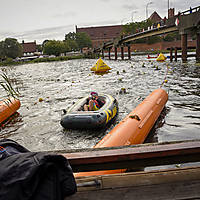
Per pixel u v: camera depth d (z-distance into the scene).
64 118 7.05
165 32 29.66
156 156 1.91
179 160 1.97
